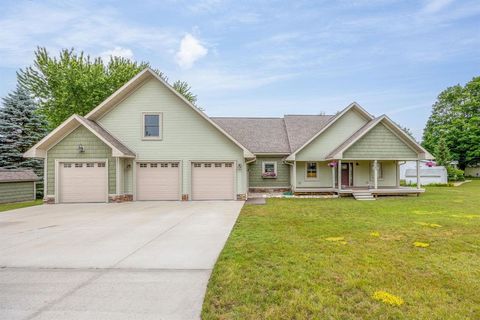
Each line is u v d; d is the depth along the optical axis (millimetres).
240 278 4207
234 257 5164
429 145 42250
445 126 39938
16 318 3213
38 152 13906
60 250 5867
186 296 3732
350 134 18297
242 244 6039
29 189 16938
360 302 3494
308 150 18250
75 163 14391
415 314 3223
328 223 8398
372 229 7527
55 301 3619
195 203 13898
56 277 4422
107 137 14414
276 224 8281
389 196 16359
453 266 4719
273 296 3637
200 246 6102
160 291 3889
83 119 14164
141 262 5086
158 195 15250
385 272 4426
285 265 4742
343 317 3162
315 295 3656
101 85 25891
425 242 6203
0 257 5430
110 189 14320
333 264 4777
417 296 3633
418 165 16516
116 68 28812
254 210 11266
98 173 14406
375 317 3162
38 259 5297
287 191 19609
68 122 13961
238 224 8320
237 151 15312
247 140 20453
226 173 15328
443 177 28125
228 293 3732
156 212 11000
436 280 4137
